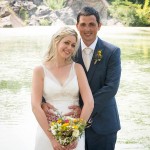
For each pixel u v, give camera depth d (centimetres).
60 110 304
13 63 1087
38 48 1262
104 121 328
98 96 317
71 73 308
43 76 306
